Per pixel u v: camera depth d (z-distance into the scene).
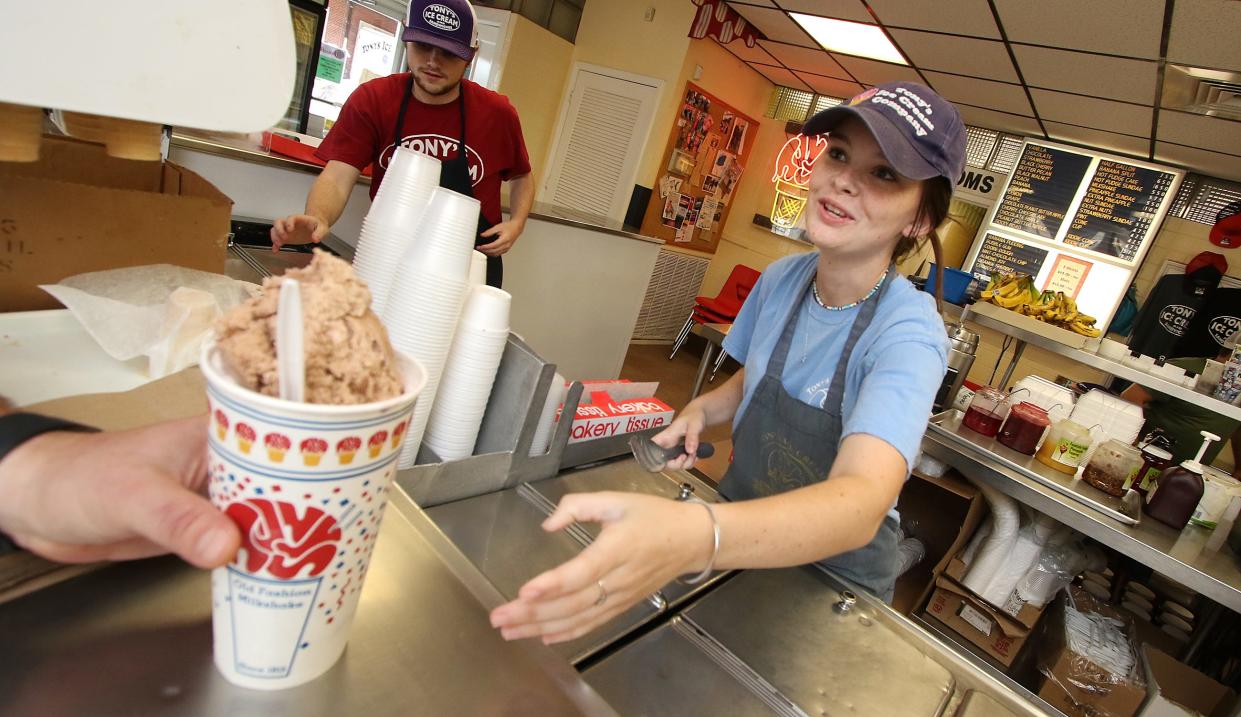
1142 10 2.62
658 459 1.08
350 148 1.89
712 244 6.29
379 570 0.54
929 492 2.83
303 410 0.30
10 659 0.38
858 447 0.78
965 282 3.32
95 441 0.38
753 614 0.85
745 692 0.70
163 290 0.80
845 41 4.23
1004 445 2.48
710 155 5.65
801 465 1.11
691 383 5.11
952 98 4.69
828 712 0.70
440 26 1.78
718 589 0.88
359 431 0.32
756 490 1.19
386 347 0.37
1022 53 3.42
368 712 0.40
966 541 2.58
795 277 1.21
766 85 5.99
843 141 0.93
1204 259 4.35
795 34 4.45
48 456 0.37
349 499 0.34
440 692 0.44
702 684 0.69
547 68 5.30
